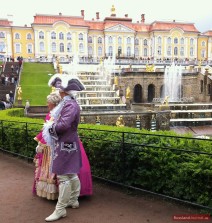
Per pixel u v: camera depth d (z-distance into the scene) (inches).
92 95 1246.9
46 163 233.8
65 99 202.2
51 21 3388.3
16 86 1315.2
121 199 237.1
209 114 1095.0
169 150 224.1
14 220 200.4
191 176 206.2
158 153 225.8
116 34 3528.5
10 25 3351.4
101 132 287.0
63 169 198.4
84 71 1601.9
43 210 216.2
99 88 1337.4
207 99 1608.0
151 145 234.7
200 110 1105.4
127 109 1095.6
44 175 234.2
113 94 1278.3
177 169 215.2
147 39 3720.5
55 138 195.8
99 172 278.5
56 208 201.6
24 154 378.0
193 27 3828.7
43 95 1221.1
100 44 3570.4
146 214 207.8
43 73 1686.8
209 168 199.3
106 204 227.1
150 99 1742.1
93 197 242.4
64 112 196.7
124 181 252.5
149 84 1685.5
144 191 236.8
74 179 209.5
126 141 250.2
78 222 196.1
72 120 195.0
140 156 236.5
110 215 206.7
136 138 257.8
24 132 370.3
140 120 897.5
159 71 1736.0
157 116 904.9
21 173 318.3
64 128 191.9
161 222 194.9
